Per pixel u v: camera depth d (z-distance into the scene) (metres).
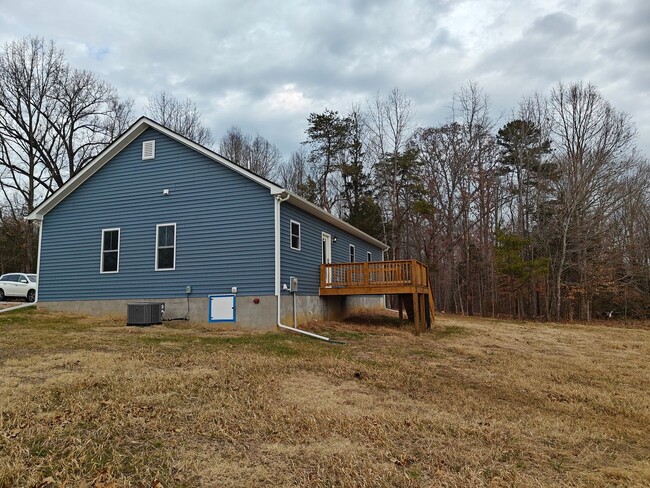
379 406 5.63
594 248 26.83
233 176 13.16
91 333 10.87
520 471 3.89
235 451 4.04
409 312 16.22
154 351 8.58
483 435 4.74
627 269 27.30
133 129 14.13
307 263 14.75
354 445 4.27
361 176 34.78
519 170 29.34
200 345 9.54
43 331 11.00
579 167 25.89
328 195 36.38
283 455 3.99
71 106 28.61
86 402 5.18
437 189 32.06
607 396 7.01
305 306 14.27
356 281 14.86
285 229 13.28
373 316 18.53
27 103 27.00
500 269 25.34
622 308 27.66
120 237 14.14
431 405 5.82
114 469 3.56
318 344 10.56
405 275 13.89
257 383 6.44
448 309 33.09
